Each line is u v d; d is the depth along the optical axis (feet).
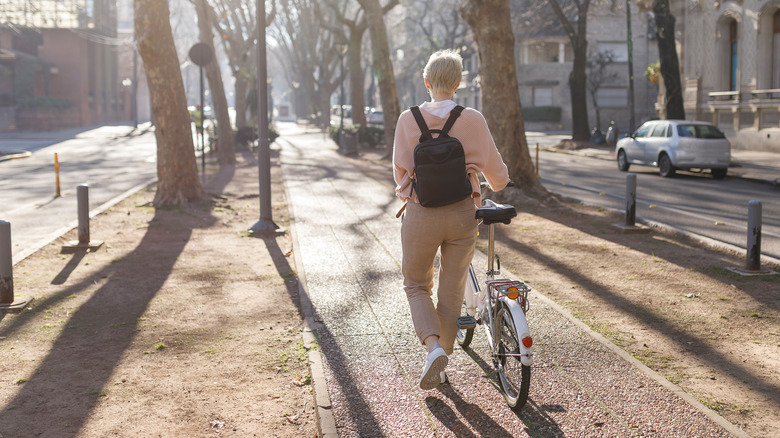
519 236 32.22
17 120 174.70
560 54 185.88
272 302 21.48
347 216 38.58
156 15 41.29
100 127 201.46
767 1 86.99
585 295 21.68
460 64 12.34
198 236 33.42
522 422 12.28
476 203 12.67
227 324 19.26
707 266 25.61
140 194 50.37
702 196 49.96
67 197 50.26
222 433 12.80
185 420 13.32
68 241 31.50
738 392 13.99
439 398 13.39
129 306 21.11
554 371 14.67
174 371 15.79
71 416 13.43
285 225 36.52
